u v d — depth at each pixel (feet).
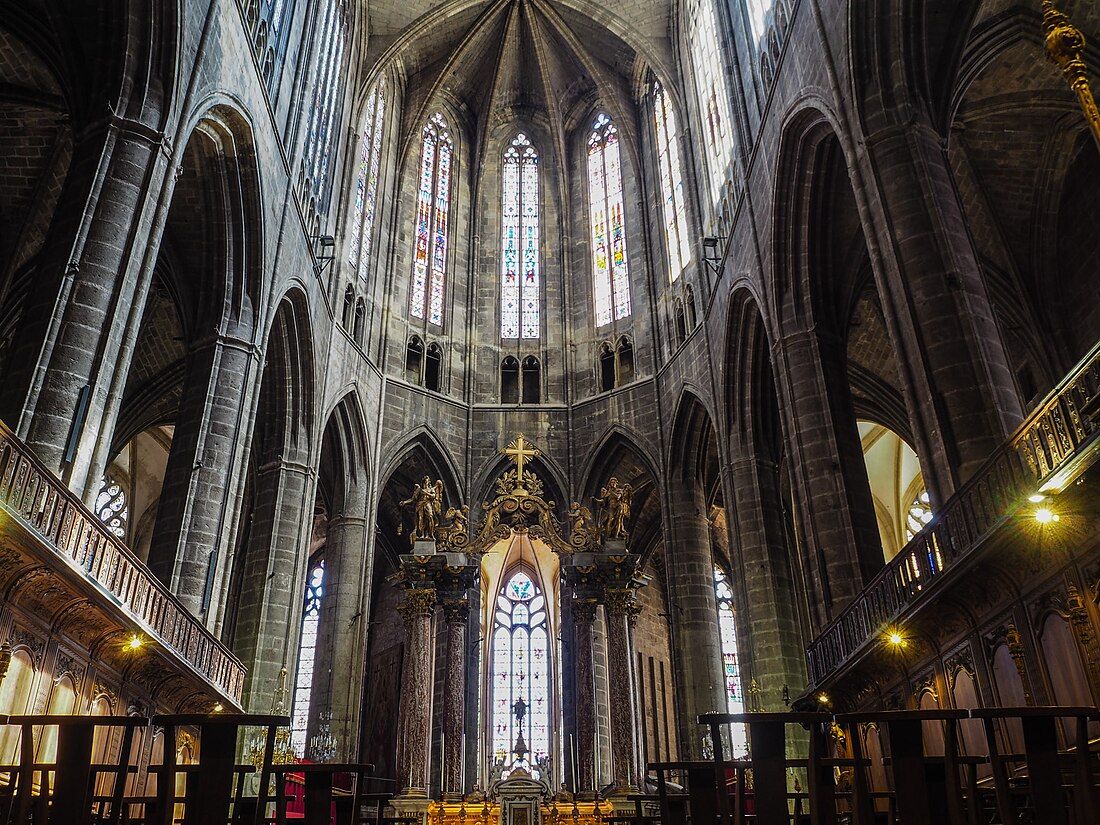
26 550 42.42
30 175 82.53
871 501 77.66
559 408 122.42
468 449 119.55
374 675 132.36
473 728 110.01
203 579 70.23
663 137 128.47
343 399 107.14
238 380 77.30
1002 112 85.81
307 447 96.22
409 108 133.08
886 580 61.11
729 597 139.33
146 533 130.93
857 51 67.87
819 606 74.84
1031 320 93.81
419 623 87.66
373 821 54.80
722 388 100.27
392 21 124.77
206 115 70.85
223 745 27.89
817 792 27.66
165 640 58.54
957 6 66.39
